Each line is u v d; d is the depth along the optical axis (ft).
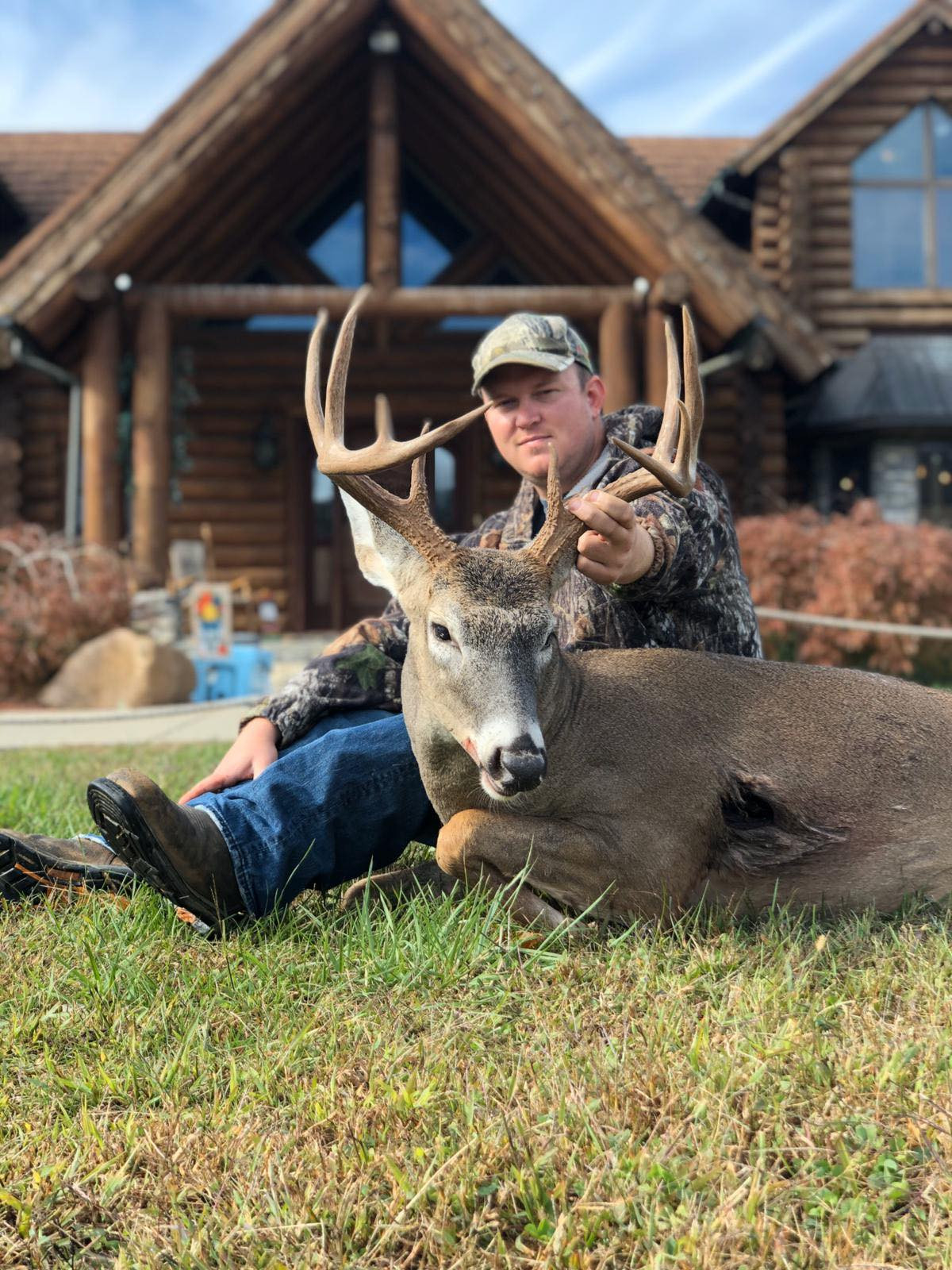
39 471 51.21
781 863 10.61
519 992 8.59
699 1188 6.15
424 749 10.28
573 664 10.72
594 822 10.16
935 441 55.26
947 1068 7.16
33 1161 6.68
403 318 49.01
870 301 55.98
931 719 11.30
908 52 56.18
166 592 42.96
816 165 56.18
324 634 53.01
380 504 10.02
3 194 53.98
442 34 43.34
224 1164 6.57
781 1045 7.39
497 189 49.73
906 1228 5.80
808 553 41.83
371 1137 6.72
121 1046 7.91
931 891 10.87
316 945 9.57
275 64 42.37
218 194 45.85
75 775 19.44
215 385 53.36
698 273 43.83
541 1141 6.53
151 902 10.37
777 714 10.99
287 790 10.36
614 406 45.32
